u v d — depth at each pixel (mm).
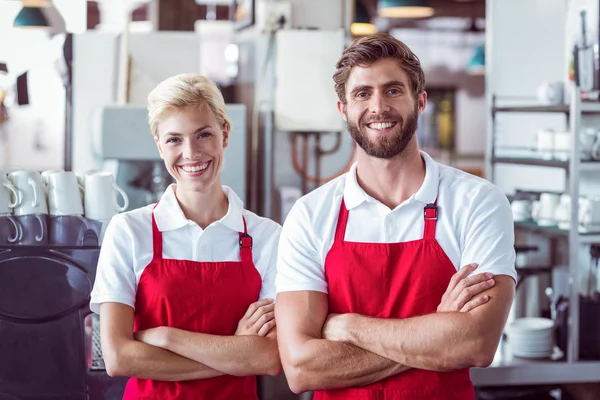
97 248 2564
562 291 4090
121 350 2021
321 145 4793
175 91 2061
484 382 3434
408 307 2010
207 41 8641
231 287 2121
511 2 4602
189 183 2096
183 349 2027
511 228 2051
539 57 4645
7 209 2537
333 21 4984
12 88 4969
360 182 2092
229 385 2092
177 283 2102
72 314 2568
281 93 4590
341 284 2037
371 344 1933
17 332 2555
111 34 4621
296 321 2014
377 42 1974
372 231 2045
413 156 2057
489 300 1937
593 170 3744
